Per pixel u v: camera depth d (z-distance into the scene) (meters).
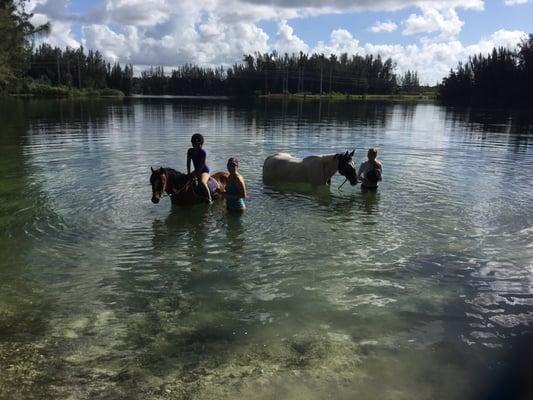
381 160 14.76
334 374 4.16
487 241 7.44
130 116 34.38
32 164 13.40
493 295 5.66
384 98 111.56
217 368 4.26
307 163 11.02
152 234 7.73
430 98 116.75
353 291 5.76
